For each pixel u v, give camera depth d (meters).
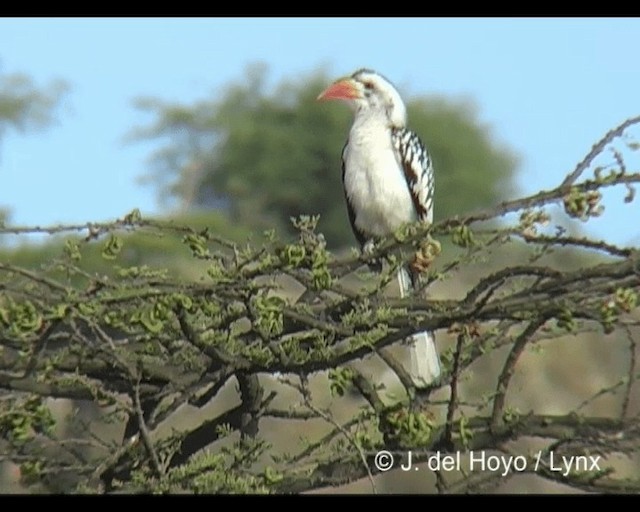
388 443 10.06
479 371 18.70
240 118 55.22
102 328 10.04
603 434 9.84
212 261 10.77
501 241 10.04
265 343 10.00
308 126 54.88
